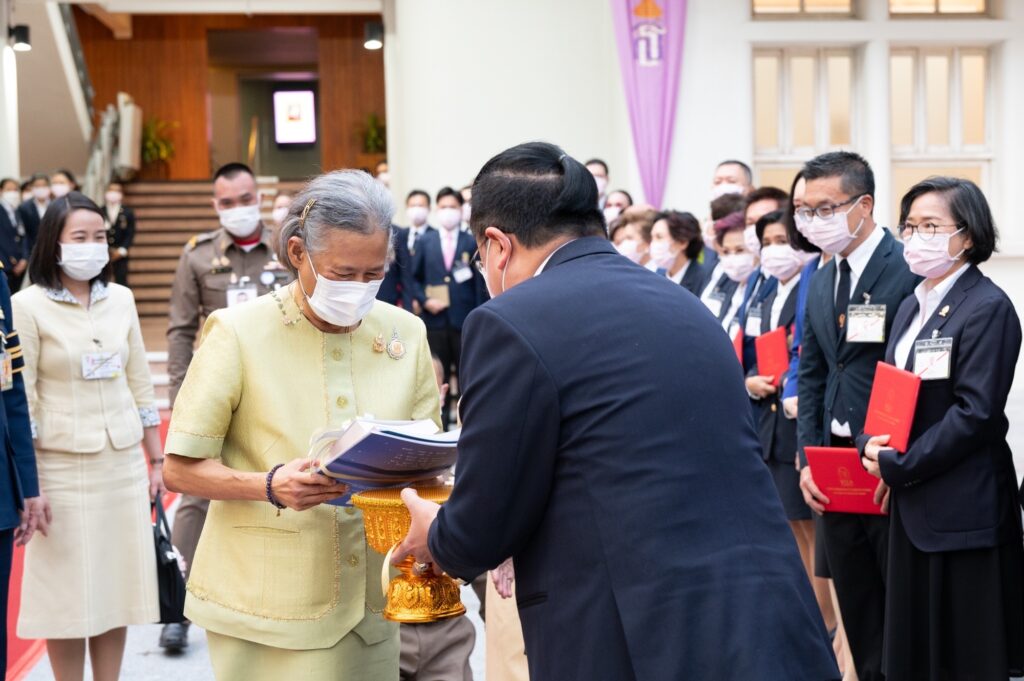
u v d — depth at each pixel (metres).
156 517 4.11
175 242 18.98
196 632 5.08
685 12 11.72
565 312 1.95
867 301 3.62
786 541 1.95
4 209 12.41
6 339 3.29
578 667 1.86
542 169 2.10
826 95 11.98
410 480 2.29
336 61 23.70
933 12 11.91
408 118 13.62
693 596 1.81
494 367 1.92
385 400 2.46
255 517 2.35
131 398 4.05
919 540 3.27
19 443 3.33
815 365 3.85
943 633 3.29
